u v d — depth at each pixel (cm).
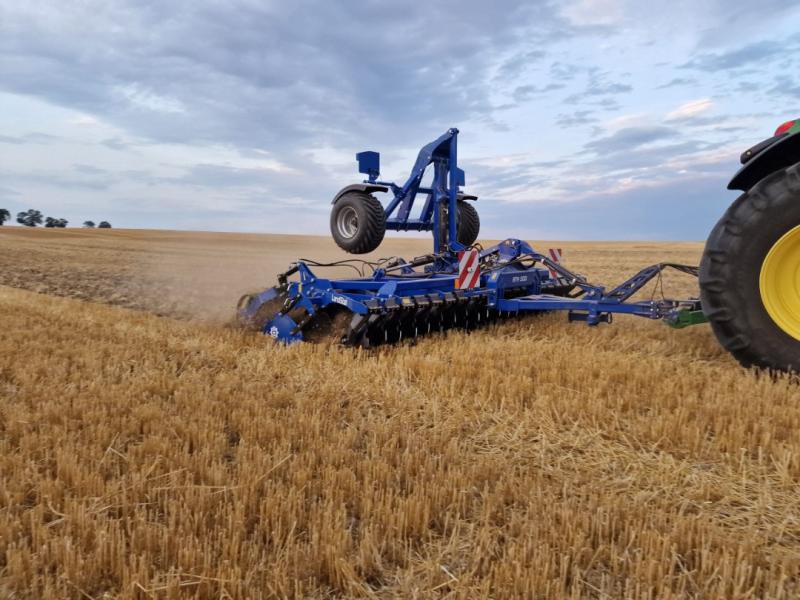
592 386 461
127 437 370
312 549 238
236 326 742
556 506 272
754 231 430
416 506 264
